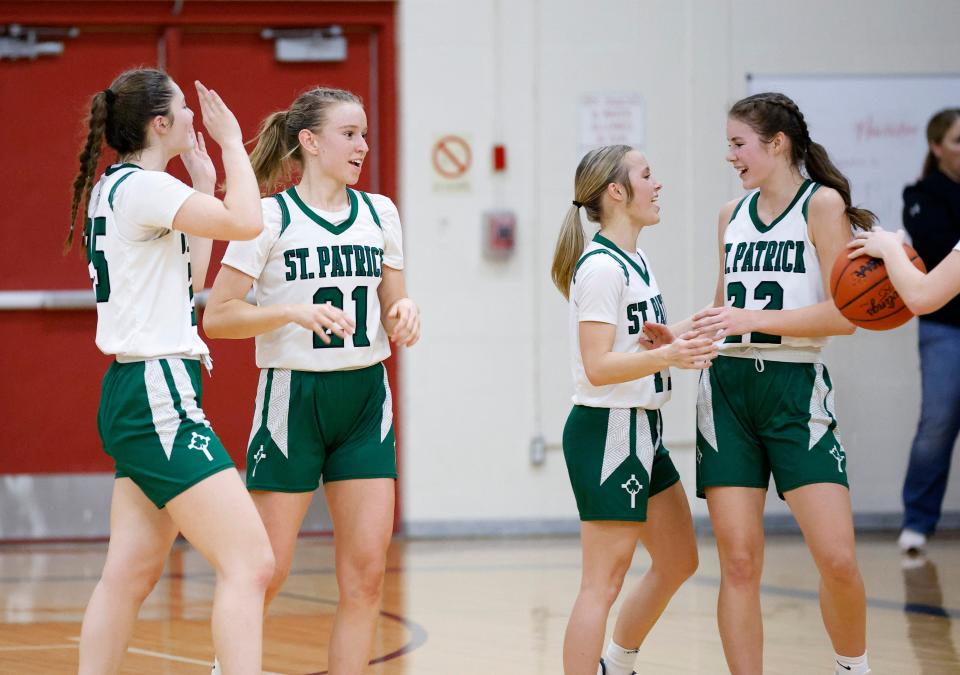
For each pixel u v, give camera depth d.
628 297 11.29
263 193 11.78
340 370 10.90
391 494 10.99
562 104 26.09
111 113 10.44
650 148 26.22
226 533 9.68
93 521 25.39
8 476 25.17
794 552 23.11
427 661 13.93
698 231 26.19
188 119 10.64
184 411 9.88
